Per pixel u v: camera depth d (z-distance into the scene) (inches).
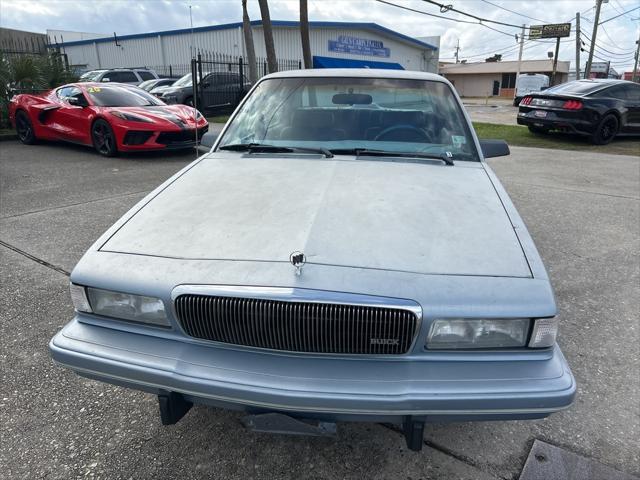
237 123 122.9
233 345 67.6
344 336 64.1
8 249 160.1
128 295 69.6
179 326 68.5
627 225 197.5
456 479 75.2
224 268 68.1
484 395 61.8
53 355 71.5
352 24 1087.0
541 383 63.4
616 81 446.0
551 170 314.5
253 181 95.9
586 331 116.4
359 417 64.2
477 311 63.5
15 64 454.3
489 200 89.0
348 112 119.6
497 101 1701.5
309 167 102.7
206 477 75.4
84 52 1246.3
